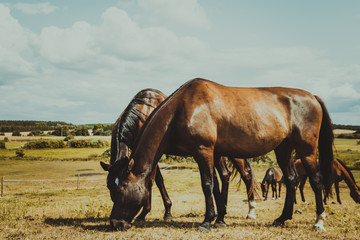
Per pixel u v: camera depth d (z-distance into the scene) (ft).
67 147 204.13
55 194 48.06
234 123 16.11
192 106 15.80
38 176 80.94
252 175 22.07
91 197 43.93
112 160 19.63
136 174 15.99
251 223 18.76
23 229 15.93
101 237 14.07
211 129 15.60
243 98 16.75
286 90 18.28
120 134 19.12
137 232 15.12
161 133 16.20
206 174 15.48
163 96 23.00
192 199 41.57
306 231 16.10
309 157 17.52
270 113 16.83
